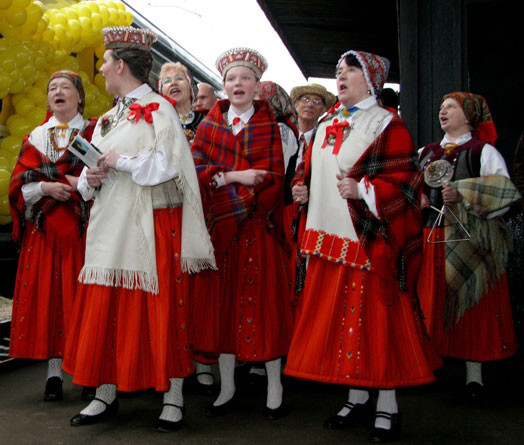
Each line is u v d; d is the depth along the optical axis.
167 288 2.62
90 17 5.19
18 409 2.95
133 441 2.52
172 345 2.63
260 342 2.82
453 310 3.35
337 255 2.57
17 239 3.24
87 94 5.39
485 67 5.11
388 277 2.48
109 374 2.62
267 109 3.04
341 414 2.77
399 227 2.50
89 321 2.59
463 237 3.35
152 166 2.56
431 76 4.93
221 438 2.57
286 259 3.05
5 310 4.64
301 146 3.83
